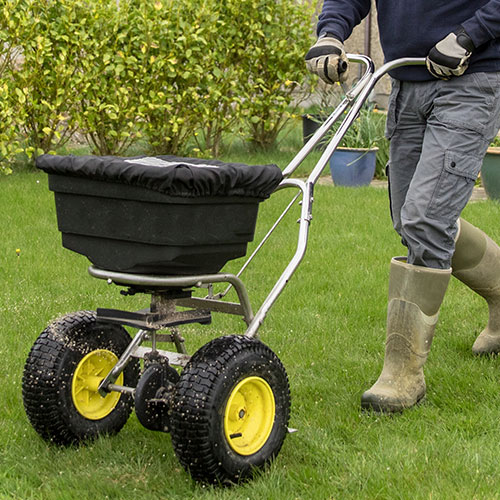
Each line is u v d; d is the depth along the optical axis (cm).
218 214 322
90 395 372
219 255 331
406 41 415
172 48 1073
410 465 341
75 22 1037
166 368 343
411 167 437
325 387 435
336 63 413
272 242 756
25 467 343
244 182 323
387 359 420
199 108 1117
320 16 441
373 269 669
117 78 1067
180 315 348
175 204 308
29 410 355
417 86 417
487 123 401
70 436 363
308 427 384
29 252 700
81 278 637
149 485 334
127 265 324
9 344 484
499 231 781
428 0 406
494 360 477
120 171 308
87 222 329
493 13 379
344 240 766
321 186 1040
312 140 403
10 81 1022
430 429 387
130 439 374
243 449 334
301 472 338
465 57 382
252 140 1295
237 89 1187
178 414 317
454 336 516
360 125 1094
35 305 560
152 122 1124
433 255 405
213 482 327
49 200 902
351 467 343
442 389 432
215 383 319
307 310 565
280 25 1191
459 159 396
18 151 1027
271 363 342
